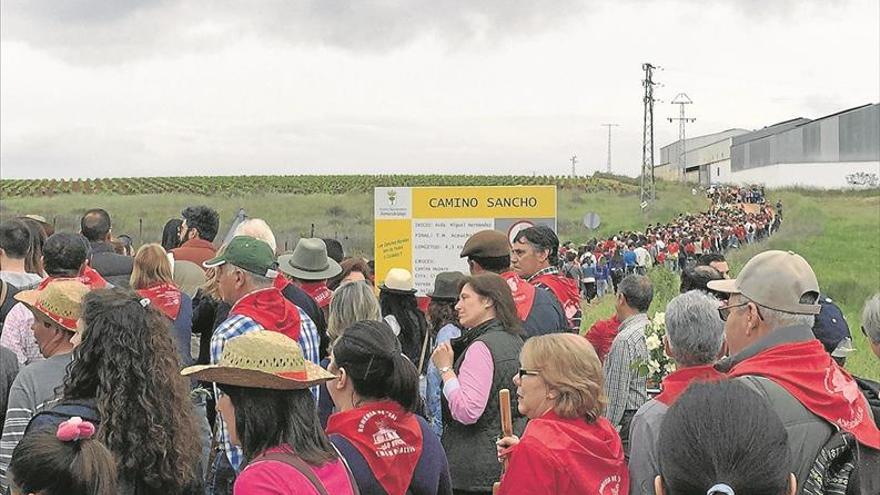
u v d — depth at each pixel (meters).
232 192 83.12
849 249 54.09
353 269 8.09
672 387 3.75
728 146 106.75
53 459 3.01
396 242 12.61
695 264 6.30
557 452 3.62
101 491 3.09
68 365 3.68
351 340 3.69
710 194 81.62
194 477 3.79
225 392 3.15
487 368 4.91
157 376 3.63
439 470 3.82
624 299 6.21
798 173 83.56
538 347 3.83
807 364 3.30
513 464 3.68
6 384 4.66
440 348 5.12
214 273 5.88
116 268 7.64
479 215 12.49
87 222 8.05
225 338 4.88
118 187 85.88
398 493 3.64
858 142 79.12
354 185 90.62
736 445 2.08
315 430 3.15
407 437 3.70
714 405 2.15
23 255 6.16
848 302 36.19
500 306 5.13
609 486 3.67
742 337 3.55
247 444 3.10
